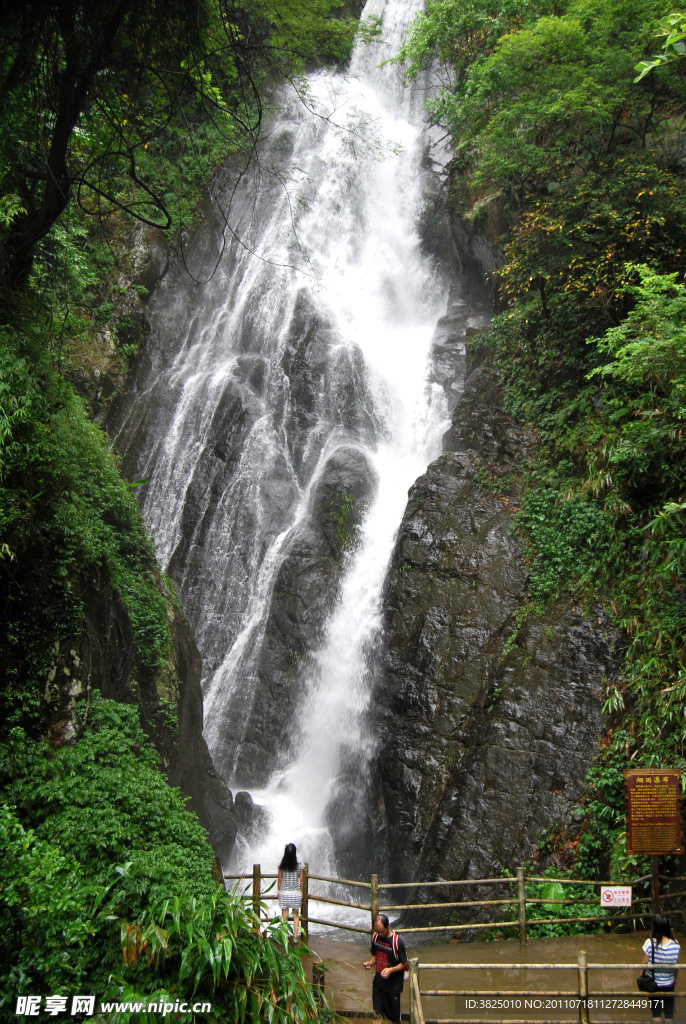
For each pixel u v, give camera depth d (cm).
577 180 1588
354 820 1495
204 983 601
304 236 2623
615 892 889
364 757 1530
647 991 689
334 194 2767
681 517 1220
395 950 714
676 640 1151
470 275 2339
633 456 1312
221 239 2652
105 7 909
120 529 1307
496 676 1330
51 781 758
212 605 1966
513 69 1627
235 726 1750
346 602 1791
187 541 2056
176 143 2564
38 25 878
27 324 1010
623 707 1169
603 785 1124
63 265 1202
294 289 2441
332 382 2252
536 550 1449
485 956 903
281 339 2358
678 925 943
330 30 1195
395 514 1928
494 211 2033
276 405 2267
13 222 987
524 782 1195
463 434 1777
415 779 1327
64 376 1295
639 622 1226
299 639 1778
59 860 670
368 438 2178
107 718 869
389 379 2322
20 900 623
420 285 2622
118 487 1327
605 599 1303
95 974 606
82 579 916
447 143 2648
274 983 611
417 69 2214
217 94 1145
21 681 797
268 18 1114
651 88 1598
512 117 1638
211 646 1912
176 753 1210
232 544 2033
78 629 858
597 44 1562
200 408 2242
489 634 1394
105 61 941
